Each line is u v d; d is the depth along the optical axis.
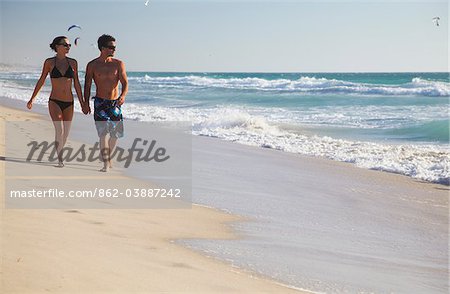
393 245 6.16
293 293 4.35
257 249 5.58
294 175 10.47
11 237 4.78
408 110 29.20
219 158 12.16
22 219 5.56
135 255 4.77
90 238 5.14
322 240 6.16
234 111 27.31
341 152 13.88
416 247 6.11
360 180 10.25
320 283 4.68
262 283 4.50
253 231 6.34
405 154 13.73
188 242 5.58
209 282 4.29
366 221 7.22
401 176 10.80
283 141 15.79
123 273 4.18
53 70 9.66
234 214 7.12
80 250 4.64
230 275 4.61
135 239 5.38
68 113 9.81
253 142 15.47
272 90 45.91
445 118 24.14
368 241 6.27
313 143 15.53
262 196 8.39
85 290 3.68
